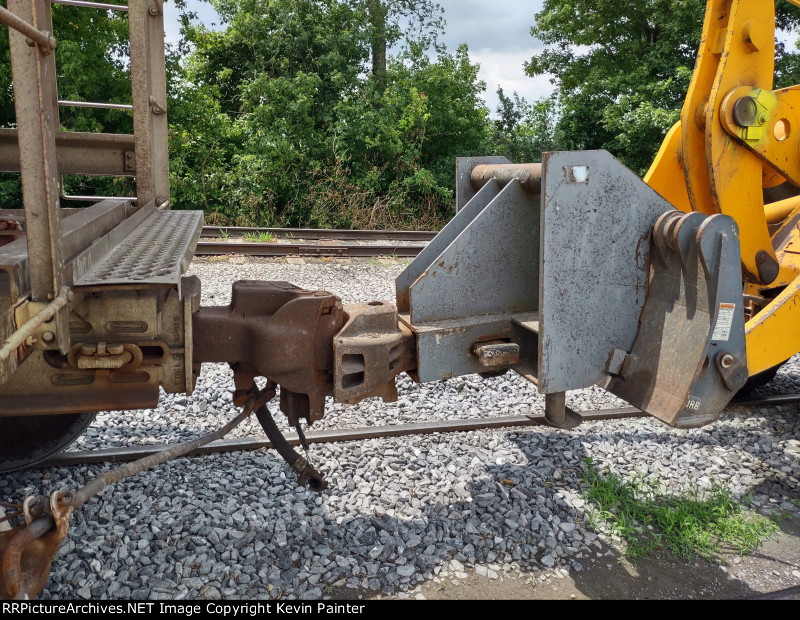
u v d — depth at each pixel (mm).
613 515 3449
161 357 2283
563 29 20766
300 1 18672
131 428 4336
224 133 17047
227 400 4816
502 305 3064
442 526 3281
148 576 2848
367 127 17094
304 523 3256
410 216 16859
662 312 2869
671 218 2770
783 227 4531
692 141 3994
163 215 4117
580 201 2686
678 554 3217
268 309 2586
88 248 2328
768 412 4949
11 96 14266
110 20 14922
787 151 3982
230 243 9695
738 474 3945
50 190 1841
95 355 2160
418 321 2881
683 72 17406
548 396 3018
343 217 16078
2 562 1729
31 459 3664
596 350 2863
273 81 17281
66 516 1879
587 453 4129
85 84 14484
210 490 3543
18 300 1882
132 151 4594
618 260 2834
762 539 3357
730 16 3707
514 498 3531
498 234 2994
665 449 4215
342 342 2541
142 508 3344
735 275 2715
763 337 3652
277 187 16656
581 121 20719
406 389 5172
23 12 1731
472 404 4938
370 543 3143
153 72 4629
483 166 3592
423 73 19625
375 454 4004
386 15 19766
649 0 19516
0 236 3396
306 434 4230
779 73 17297
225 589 2793
